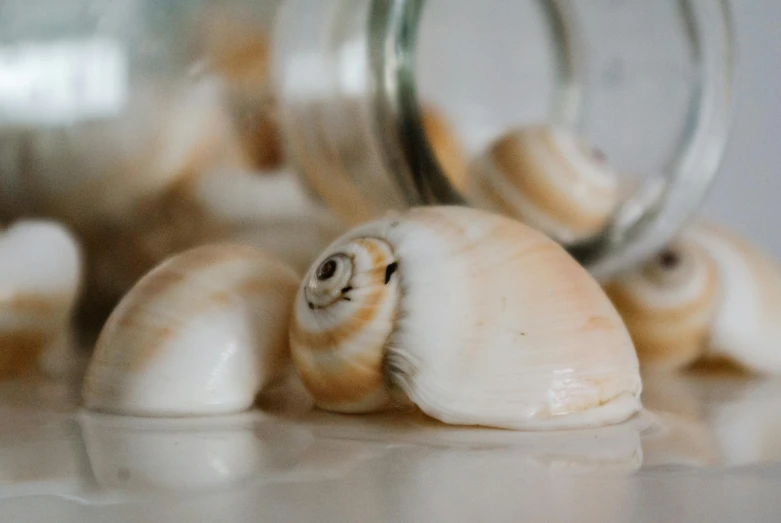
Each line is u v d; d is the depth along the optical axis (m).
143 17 0.17
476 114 0.18
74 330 0.18
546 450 0.13
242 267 0.14
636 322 0.17
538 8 0.19
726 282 0.17
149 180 0.17
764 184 0.22
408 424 0.14
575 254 0.17
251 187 0.17
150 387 0.14
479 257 0.14
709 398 0.15
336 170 0.16
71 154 0.17
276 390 0.15
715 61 0.18
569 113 0.19
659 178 0.17
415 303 0.13
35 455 0.13
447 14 0.17
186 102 0.17
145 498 0.11
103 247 0.18
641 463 0.12
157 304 0.14
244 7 0.17
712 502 0.11
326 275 0.14
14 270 0.16
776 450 0.13
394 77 0.16
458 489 0.12
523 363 0.13
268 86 0.17
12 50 0.17
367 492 0.12
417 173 0.16
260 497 0.11
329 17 0.16
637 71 0.18
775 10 0.21
